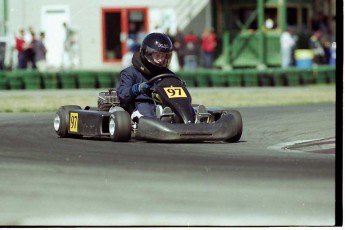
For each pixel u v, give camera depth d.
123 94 34.12
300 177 25.36
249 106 56.94
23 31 97.31
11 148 31.98
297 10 107.38
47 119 45.59
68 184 24.06
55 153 30.33
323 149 32.78
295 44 104.19
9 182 24.36
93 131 33.75
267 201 22.14
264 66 104.00
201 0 108.44
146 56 34.16
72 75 78.69
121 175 25.44
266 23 106.00
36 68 97.50
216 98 64.19
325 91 74.62
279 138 36.84
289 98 65.19
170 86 33.56
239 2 106.62
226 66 104.69
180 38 101.62
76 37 108.88
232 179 24.92
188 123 32.47
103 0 108.88
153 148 31.45
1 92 72.56
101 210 21.03
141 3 108.56
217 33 108.25
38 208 21.25
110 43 109.19
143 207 21.33
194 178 25.03
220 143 33.75
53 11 109.50
